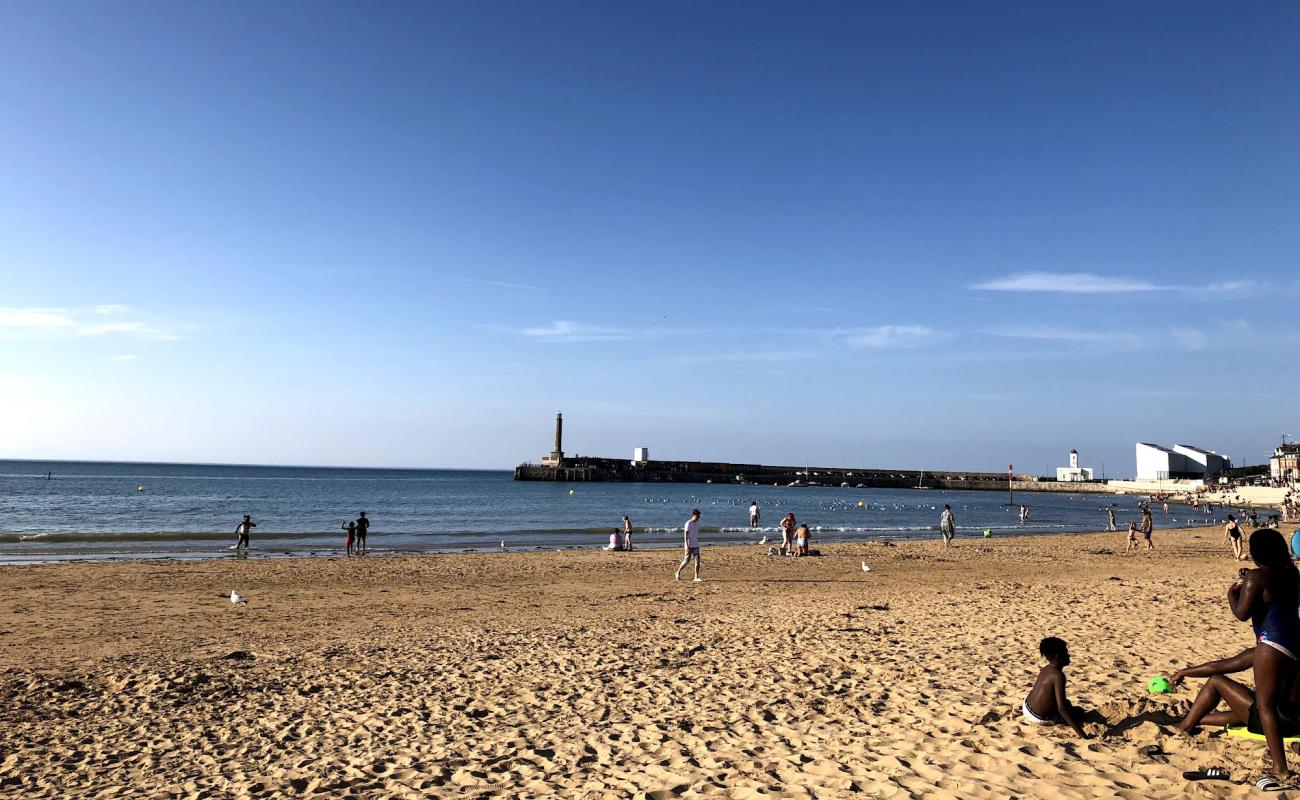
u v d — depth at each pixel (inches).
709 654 389.1
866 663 352.8
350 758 245.6
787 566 925.2
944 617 491.2
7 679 353.1
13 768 240.5
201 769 238.7
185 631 490.6
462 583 754.2
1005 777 196.2
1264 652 180.2
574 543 1355.8
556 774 222.8
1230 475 5280.5
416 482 5610.2
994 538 1550.2
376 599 638.5
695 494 4424.2
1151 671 309.3
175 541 1275.8
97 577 775.7
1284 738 188.4
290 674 363.6
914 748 225.3
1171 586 649.6
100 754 254.5
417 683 343.3
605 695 313.7
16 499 2625.5
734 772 214.7
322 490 3742.6
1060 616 479.5
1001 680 308.5
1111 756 205.6
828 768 213.2
